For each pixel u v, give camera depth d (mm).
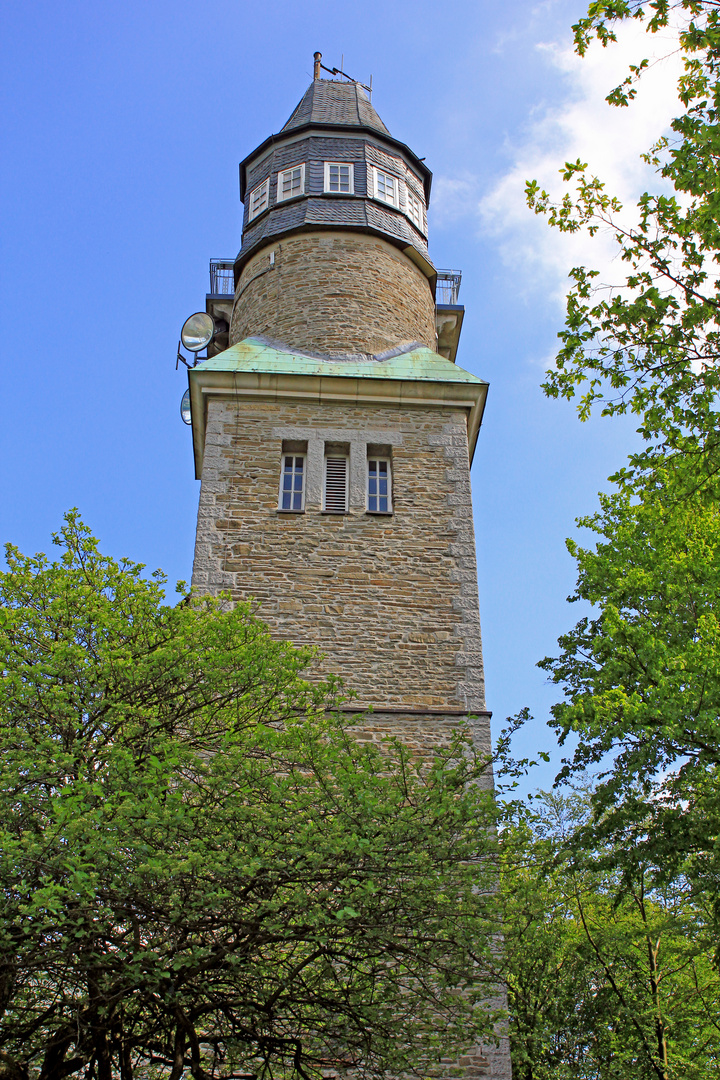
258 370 17766
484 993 10484
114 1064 10062
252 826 9469
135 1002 9555
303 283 20156
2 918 8547
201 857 8656
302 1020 9812
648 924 15992
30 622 10891
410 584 15719
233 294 22734
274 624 15039
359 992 9750
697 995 15805
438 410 17906
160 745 9883
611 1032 15680
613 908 13742
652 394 10555
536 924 12859
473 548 16250
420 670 14789
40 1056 9898
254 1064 10422
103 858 8664
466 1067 11500
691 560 14211
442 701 14500
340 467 17172
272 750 10656
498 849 9898
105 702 10352
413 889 9273
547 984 15953
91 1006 9078
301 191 21531
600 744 14680
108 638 11039
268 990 9961
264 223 21625
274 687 11273
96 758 9977
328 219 20906
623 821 13484
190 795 9914
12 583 11148
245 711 11172
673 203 9984
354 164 22000
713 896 12914
